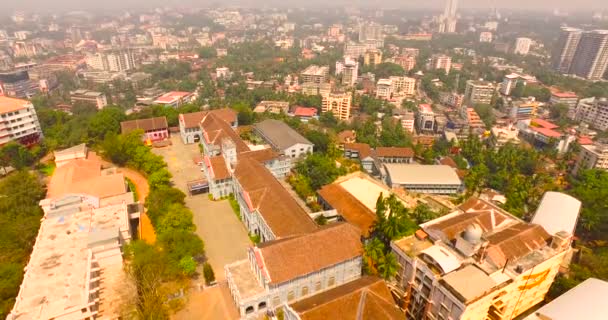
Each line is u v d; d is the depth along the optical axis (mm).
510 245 78875
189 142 173250
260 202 102812
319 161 139000
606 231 116500
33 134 159500
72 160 132125
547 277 82312
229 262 96188
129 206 113188
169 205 108125
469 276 69625
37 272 79125
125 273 83875
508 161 175375
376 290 72500
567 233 82938
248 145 159750
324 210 122562
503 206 127125
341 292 71688
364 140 195375
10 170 143750
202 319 78688
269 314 79750
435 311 72250
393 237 93500
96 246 86250
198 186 127500
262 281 79312
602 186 130500
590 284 76125
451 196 149125
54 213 102062
